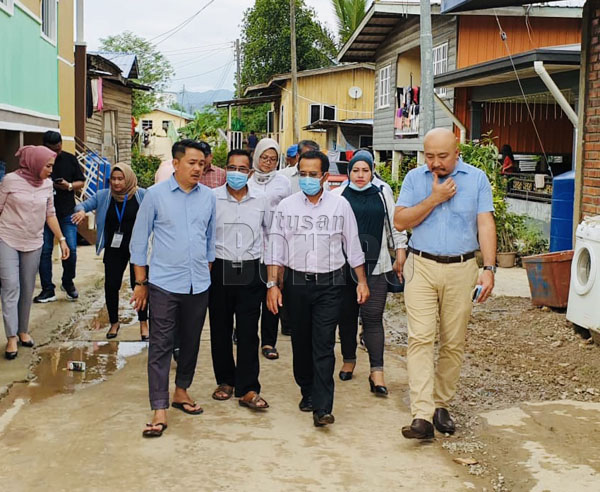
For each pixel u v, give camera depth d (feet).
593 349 22.58
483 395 19.53
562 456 15.17
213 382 20.59
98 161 55.47
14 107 33.30
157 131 193.98
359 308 20.34
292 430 16.98
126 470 14.56
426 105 36.04
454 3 30.60
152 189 16.92
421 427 15.85
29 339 23.31
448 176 16.25
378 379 19.71
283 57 151.23
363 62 85.97
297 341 17.70
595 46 26.66
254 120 169.89
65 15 49.37
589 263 23.57
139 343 24.26
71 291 30.68
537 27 55.62
